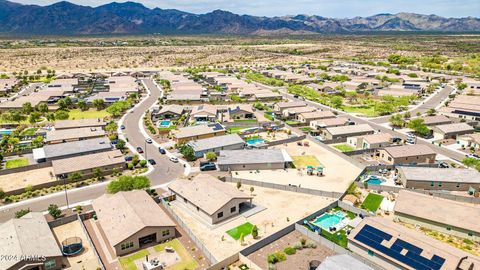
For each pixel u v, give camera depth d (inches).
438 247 2165.4
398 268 2161.7
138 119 5984.3
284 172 3927.2
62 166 3686.0
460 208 2726.4
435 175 3464.6
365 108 6973.4
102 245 2509.8
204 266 2304.4
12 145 4594.0
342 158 4325.8
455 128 5142.7
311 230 2714.1
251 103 7258.9
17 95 7696.9
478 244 2534.5
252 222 2847.0
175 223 2822.3
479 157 4335.6
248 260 2279.8
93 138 4817.9
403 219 2844.5
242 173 3890.3
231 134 4773.6
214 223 2805.1
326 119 5541.3
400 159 4033.0
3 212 3002.0
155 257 2384.4
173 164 4079.7
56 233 2652.6
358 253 2367.1
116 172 3791.8
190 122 5772.6
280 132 5364.2
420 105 7194.9
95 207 2827.3
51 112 6284.5
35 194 3302.2
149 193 3257.9
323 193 3314.5
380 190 3430.1
